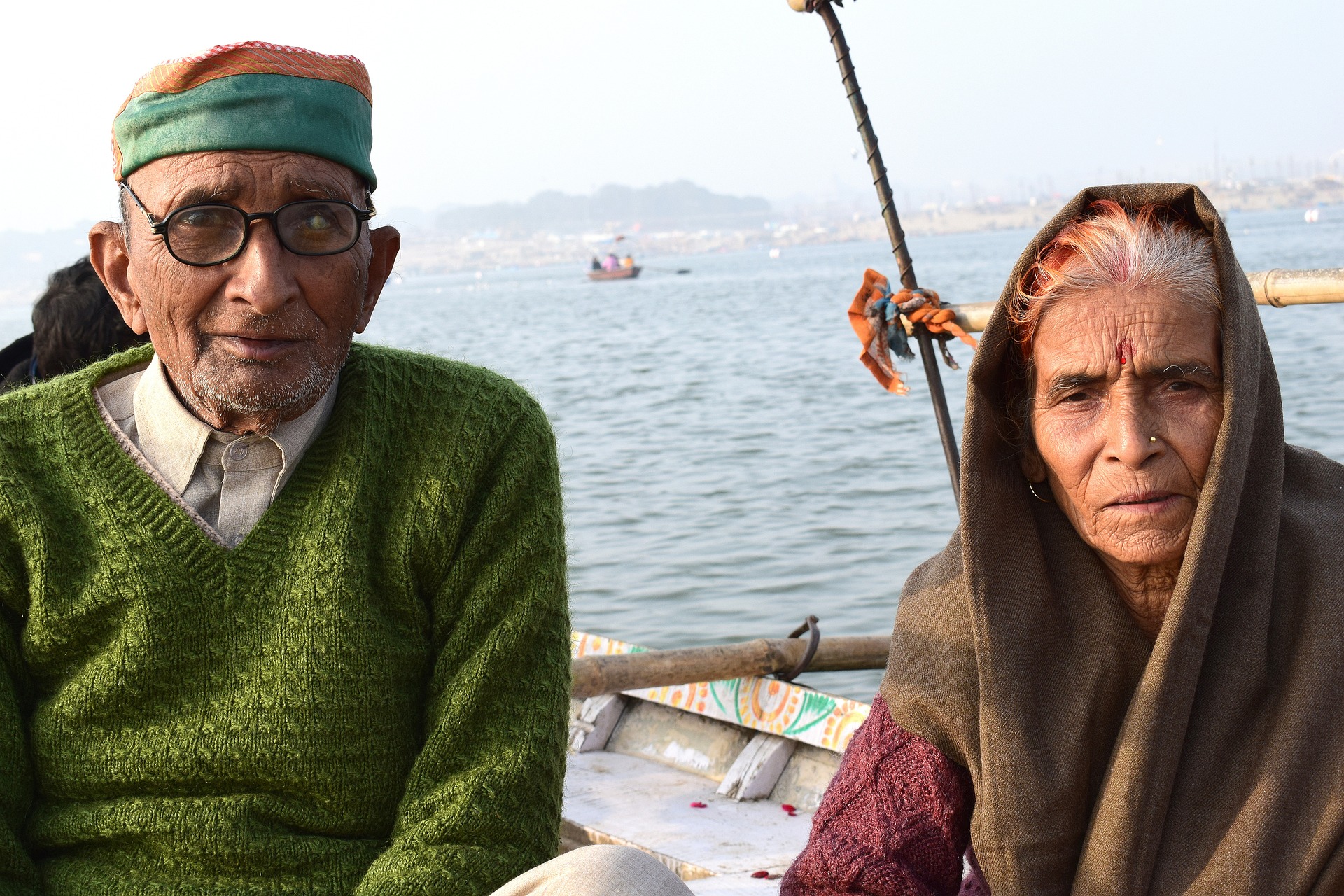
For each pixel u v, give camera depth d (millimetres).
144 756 1918
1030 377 1810
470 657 2039
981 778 1754
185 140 1827
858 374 22219
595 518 11414
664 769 3887
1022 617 1768
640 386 22562
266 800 1922
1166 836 1646
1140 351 1684
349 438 2031
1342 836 1576
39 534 1945
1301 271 2617
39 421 2025
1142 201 1772
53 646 1955
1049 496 1875
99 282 3682
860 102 3254
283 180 1849
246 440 1994
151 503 1956
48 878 1951
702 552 9898
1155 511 1703
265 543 1965
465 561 2049
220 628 1938
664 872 1677
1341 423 13812
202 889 1891
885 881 1779
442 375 2150
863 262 116312
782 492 12070
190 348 1898
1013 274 1785
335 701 1924
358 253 1939
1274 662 1667
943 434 3197
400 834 1942
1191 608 1631
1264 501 1705
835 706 3523
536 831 2002
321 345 1923
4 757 1938
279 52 1864
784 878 1898
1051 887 1697
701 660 3713
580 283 121062
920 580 1944
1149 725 1637
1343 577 1658
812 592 8672
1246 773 1639
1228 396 1646
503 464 2100
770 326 37188
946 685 1797
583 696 3564
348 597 1946
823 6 3242
